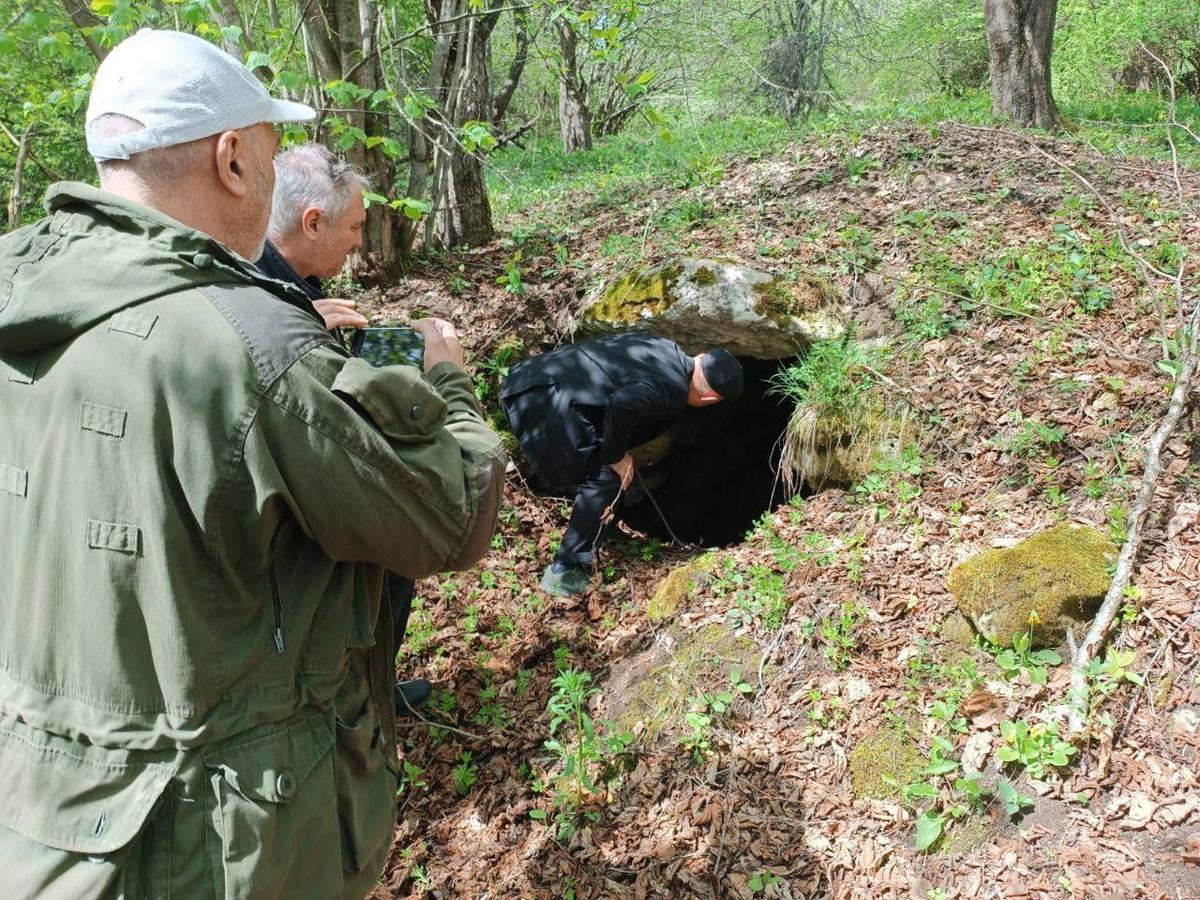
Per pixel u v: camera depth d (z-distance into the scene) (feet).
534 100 60.29
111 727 3.85
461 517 4.49
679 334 15.30
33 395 3.94
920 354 13.62
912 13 51.88
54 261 3.96
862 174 19.03
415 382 4.31
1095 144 21.84
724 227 17.85
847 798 8.45
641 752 9.50
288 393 3.89
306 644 4.29
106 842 3.76
